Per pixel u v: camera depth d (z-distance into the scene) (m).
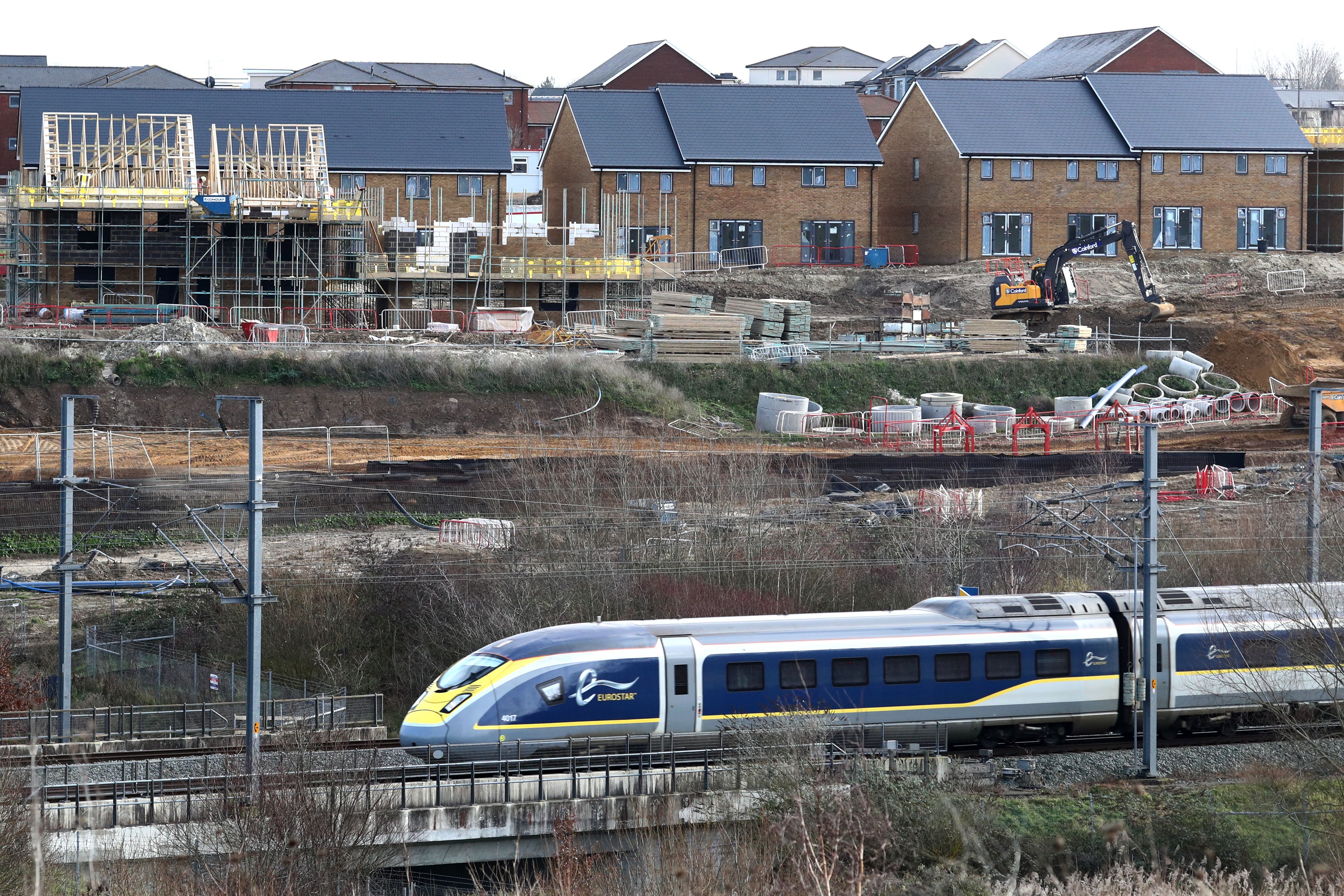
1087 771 87.56
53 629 113.50
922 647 90.00
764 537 122.88
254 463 80.12
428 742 83.94
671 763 81.50
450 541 124.56
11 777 69.00
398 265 195.38
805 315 191.75
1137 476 145.12
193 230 188.00
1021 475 143.75
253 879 66.12
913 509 128.88
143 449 143.12
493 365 165.12
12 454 139.62
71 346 158.25
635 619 111.19
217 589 83.31
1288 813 80.31
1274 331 198.38
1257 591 98.00
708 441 154.88
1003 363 183.12
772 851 70.38
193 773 83.88
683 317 179.25
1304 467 139.00
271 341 171.62
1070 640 92.38
